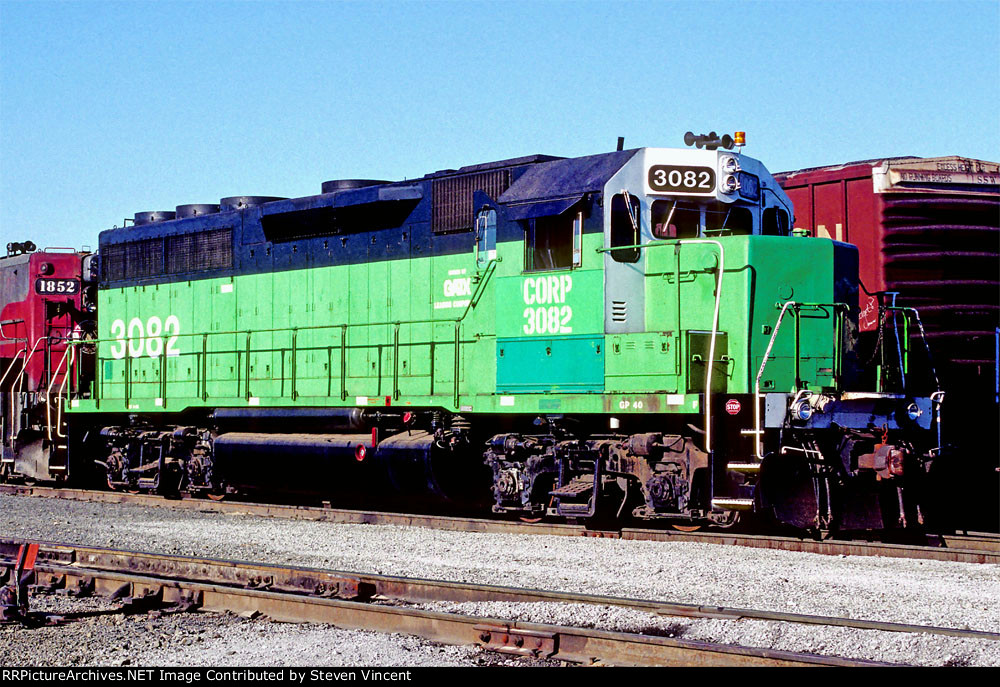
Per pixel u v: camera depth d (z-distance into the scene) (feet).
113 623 26.21
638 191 39.81
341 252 49.75
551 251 41.45
